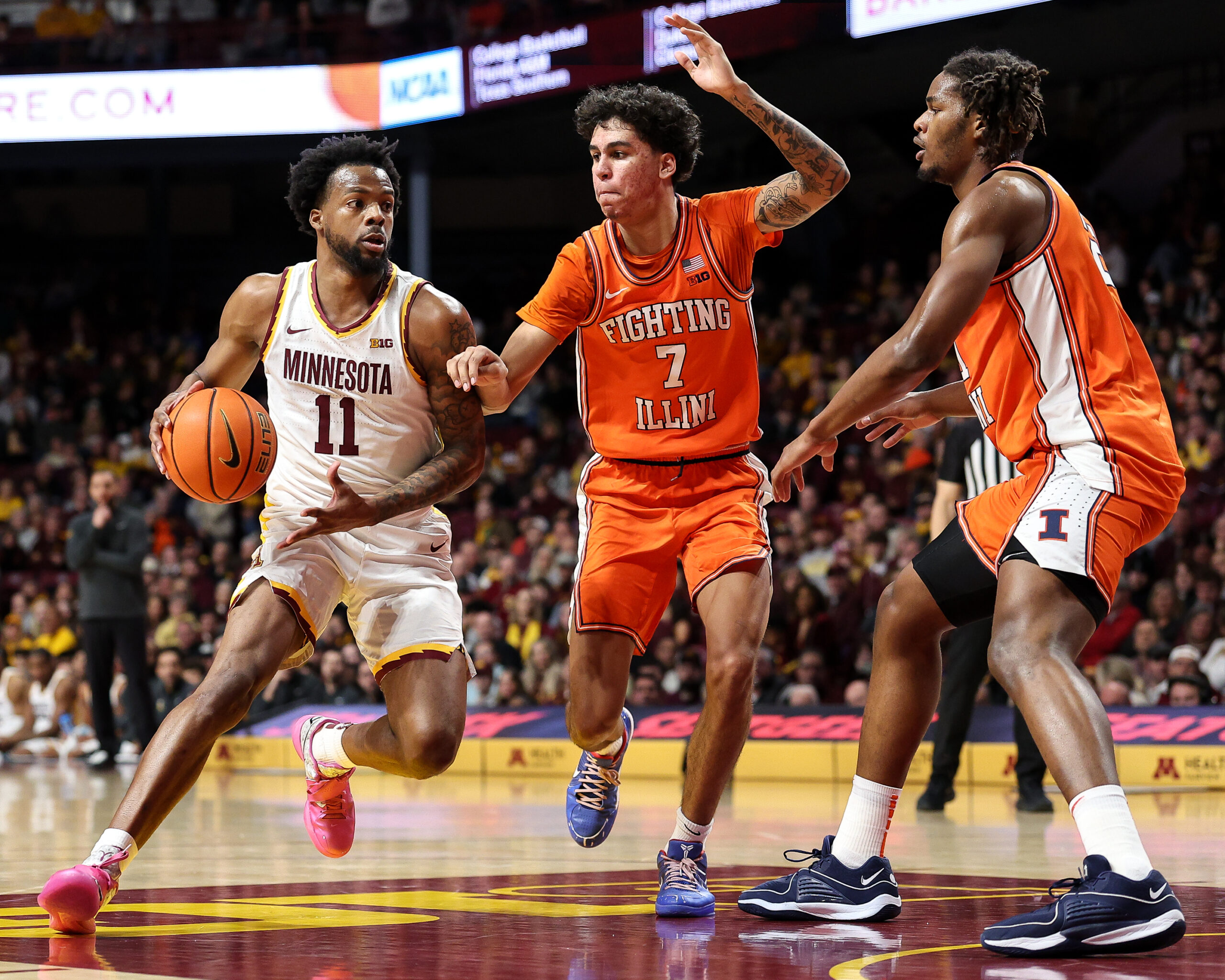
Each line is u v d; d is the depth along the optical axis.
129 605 12.53
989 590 3.97
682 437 4.64
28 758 15.05
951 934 3.76
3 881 5.00
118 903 4.38
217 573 18.08
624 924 3.96
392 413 4.48
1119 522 3.72
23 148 20.73
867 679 12.65
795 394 19.70
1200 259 19.30
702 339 4.61
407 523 4.54
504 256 28.02
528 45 18.67
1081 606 3.69
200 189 28.77
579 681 4.66
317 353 4.45
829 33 16.27
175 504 20.67
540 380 22.41
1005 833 6.94
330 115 20.19
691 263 4.59
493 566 16.45
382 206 4.40
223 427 4.28
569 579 15.94
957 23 15.63
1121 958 3.35
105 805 8.78
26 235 28.45
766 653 12.93
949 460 8.21
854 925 3.92
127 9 25.22
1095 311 3.84
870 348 20.11
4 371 24.64
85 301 26.98
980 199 3.83
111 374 24.06
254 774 12.85
